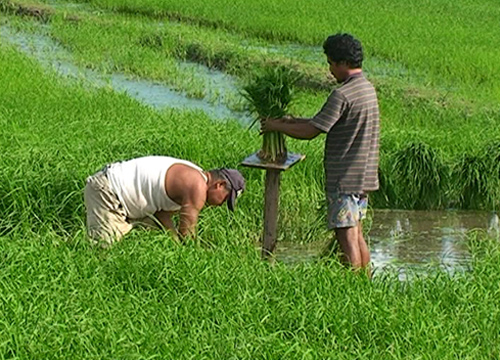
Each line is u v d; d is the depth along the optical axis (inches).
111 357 231.6
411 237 415.2
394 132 488.4
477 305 290.4
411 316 270.2
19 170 367.2
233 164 420.2
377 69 729.6
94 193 302.7
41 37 866.8
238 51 769.6
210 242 369.4
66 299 261.3
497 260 332.8
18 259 285.9
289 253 390.6
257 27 878.4
